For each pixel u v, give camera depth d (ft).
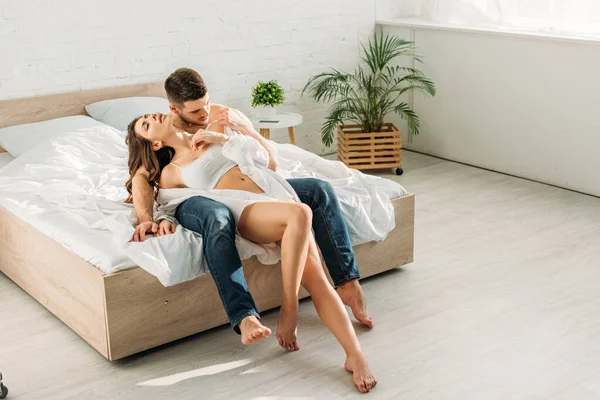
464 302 9.89
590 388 7.86
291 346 8.70
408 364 8.41
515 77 14.97
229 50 15.23
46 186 10.15
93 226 9.03
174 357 8.68
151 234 8.75
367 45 17.38
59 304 9.31
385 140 15.61
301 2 15.96
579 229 12.44
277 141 16.43
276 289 9.58
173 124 9.48
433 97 16.80
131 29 13.91
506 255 11.41
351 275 9.29
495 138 15.69
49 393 7.97
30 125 12.49
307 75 16.51
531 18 14.82
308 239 8.35
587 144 14.02
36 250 9.59
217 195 9.05
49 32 13.03
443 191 14.58
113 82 13.94
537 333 9.04
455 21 16.29
